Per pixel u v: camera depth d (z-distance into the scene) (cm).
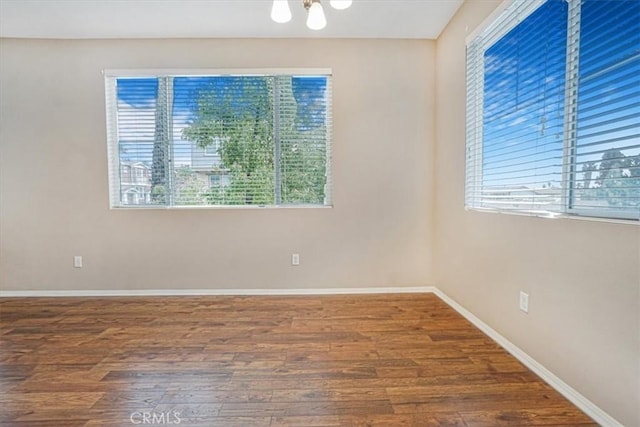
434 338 239
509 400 166
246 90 339
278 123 342
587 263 156
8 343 234
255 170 345
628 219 138
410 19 299
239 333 249
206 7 277
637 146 134
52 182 341
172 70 334
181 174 346
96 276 347
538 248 190
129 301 328
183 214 343
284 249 346
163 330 256
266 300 328
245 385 181
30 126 337
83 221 344
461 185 285
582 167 161
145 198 348
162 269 346
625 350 138
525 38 202
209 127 342
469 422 151
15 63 332
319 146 345
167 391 176
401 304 314
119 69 334
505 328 223
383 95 339
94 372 195
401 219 347
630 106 136
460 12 282
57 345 230
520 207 210
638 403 133
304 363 204
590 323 155
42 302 325
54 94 336
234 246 346
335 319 277
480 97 258
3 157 338
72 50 333
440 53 326
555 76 177
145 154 345
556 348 176
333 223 345
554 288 177
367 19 298
